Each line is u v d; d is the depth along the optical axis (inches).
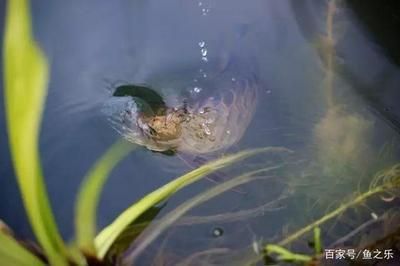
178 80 65.7
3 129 63.6
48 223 58.1
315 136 64.3
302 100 65.3
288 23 67.6
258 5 68.1
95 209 62.0
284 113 65.0
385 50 66.5
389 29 67.0
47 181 62.8
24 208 61.9
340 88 65.6
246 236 61.9
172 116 64.6
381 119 64.7
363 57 66.4
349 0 67.7
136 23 67.1
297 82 65.8
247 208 62.5
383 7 67.5
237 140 64.2
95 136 64.0
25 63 54.7
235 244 61.7
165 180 63.1
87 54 66.1
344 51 66.6
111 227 60.8
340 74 65.9
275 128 64.6
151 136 64.1
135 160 63.5
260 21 67.7
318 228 61.3
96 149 63.7
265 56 66.6
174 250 61.4
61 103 64.7
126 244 61.3
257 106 65.2
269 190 63.0
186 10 67.8
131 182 63.0
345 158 63.7
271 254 61.4
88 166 63.2
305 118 64.8
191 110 64.8
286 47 66.8
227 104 65.0
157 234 61.7
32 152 56.4
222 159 63.5
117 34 66.7
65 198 62.5
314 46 66.8
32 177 56.7
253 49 66.7
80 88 65.2
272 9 67.9
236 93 65.3
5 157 63.0
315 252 61.4
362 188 62.9
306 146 64.0
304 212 62.5
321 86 65.7
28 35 54.6
